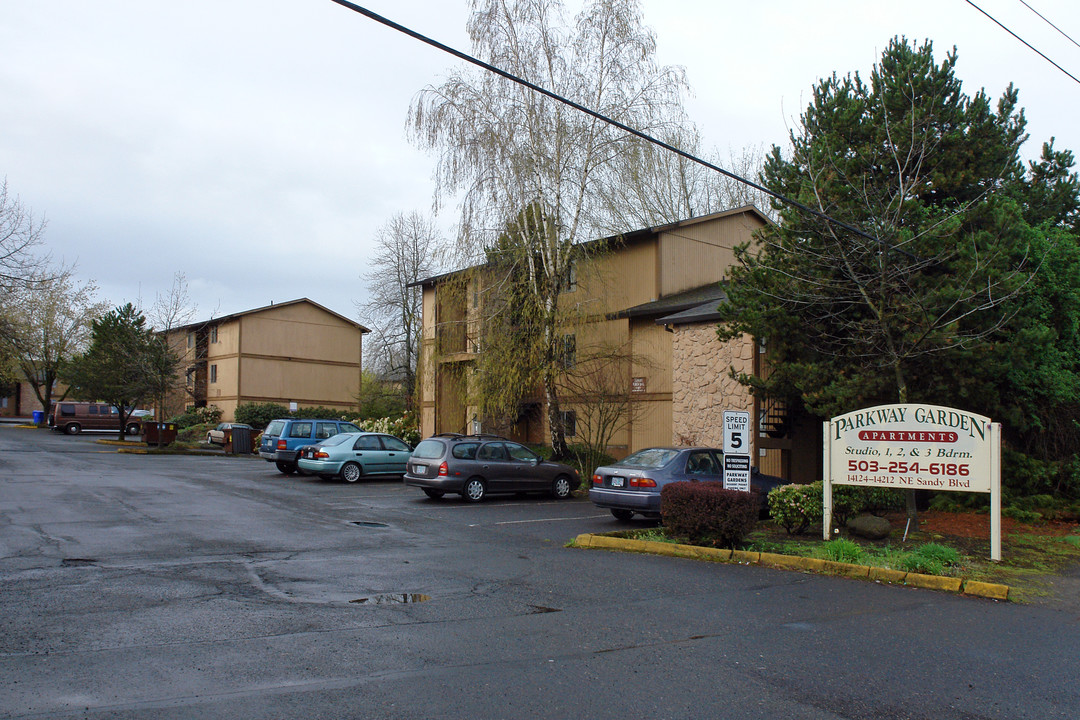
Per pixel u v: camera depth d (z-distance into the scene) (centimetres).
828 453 1203
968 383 1362
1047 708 531
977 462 1092
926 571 966
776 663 616
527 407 2881
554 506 1756
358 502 1756
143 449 3616
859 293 1408
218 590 830
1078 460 1541
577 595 848
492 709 502
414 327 4553
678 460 1434
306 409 4469
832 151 1512
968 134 1608
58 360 5291
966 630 736
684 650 645
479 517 1535
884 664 620
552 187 2233
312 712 489
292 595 819
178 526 1285
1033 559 1096
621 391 2339
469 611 765
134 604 758
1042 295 1480
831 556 1040
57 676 545
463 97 2228
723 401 1978
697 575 973
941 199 1622
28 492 1677
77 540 1118
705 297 2292
